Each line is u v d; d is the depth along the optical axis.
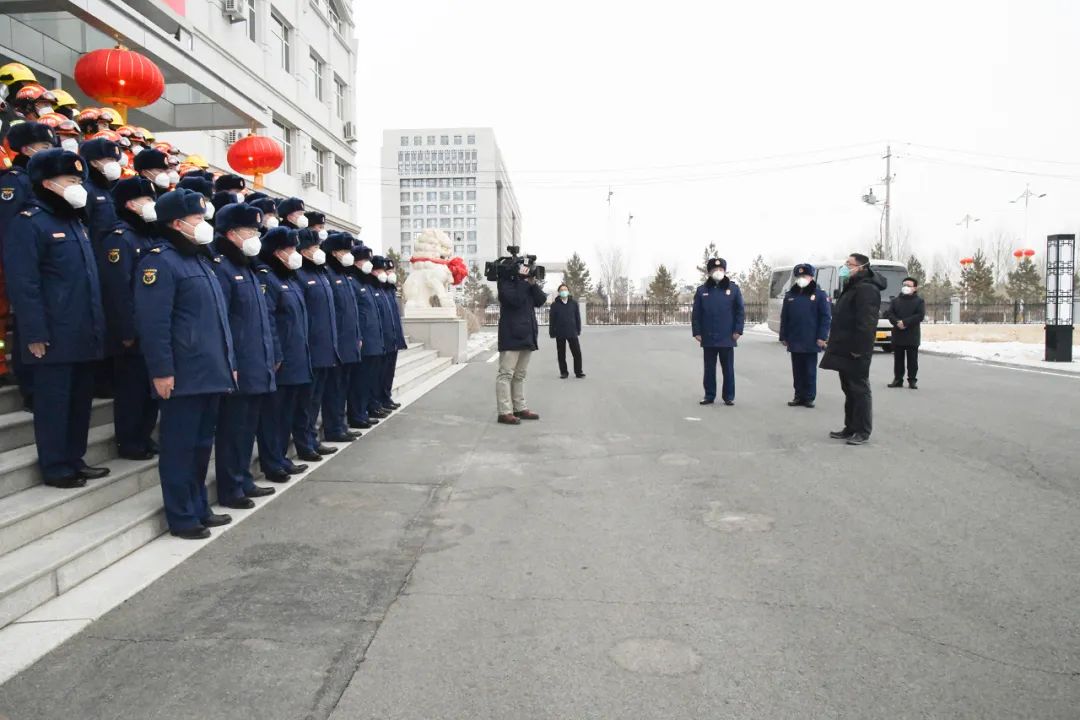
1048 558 4.52
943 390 12.22
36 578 3.77
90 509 4.73
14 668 3.18
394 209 126.06
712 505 5.69
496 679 3.12
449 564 4.46
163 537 4.89
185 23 11.55
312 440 7.20
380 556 4.59
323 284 7.26
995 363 17.02
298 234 6.96
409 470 6.81
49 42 10.28
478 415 9.92
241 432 5.55
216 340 4.85
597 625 3.63
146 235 5.57
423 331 17.23
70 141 5.68
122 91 8.27
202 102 13.67
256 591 4.02
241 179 7.44
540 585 4.14
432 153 125.88
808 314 10.34
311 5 23.41
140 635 3.49
